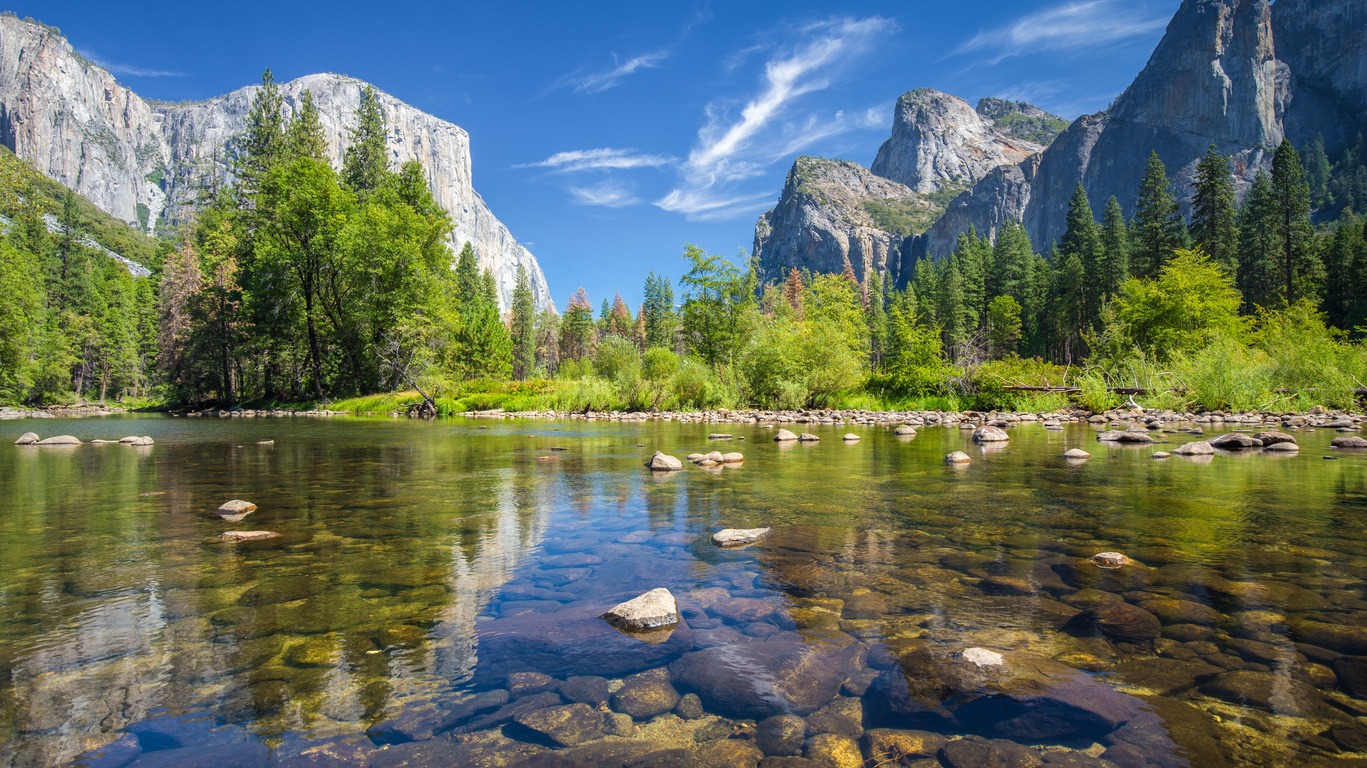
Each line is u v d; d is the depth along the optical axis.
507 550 3.86
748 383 26.14
